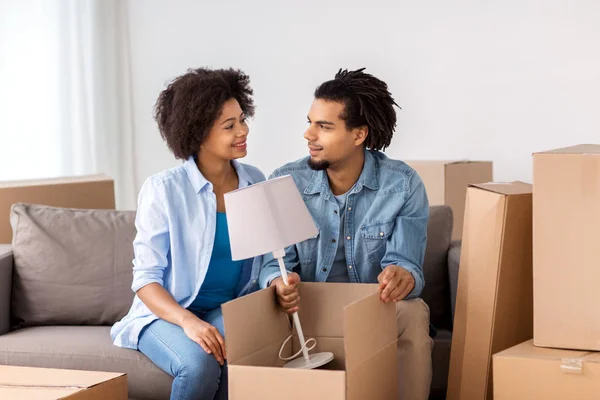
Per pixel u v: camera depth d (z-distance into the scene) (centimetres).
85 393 201
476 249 245
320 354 232
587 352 217
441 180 381
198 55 502
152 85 510
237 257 220
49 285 297
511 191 241
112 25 502
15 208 308
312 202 262
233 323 209
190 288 258
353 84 254
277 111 493
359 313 207
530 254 247
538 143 449
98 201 358
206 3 498
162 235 256
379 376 220
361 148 262
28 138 480
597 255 217
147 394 252
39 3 479
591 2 434
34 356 264
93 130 499
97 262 298
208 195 260
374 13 470
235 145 259
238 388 205
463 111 460
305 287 238
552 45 442
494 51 452
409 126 470
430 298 303
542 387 211
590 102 439
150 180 260
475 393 245
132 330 259
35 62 479
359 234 259
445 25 458
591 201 216
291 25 485
